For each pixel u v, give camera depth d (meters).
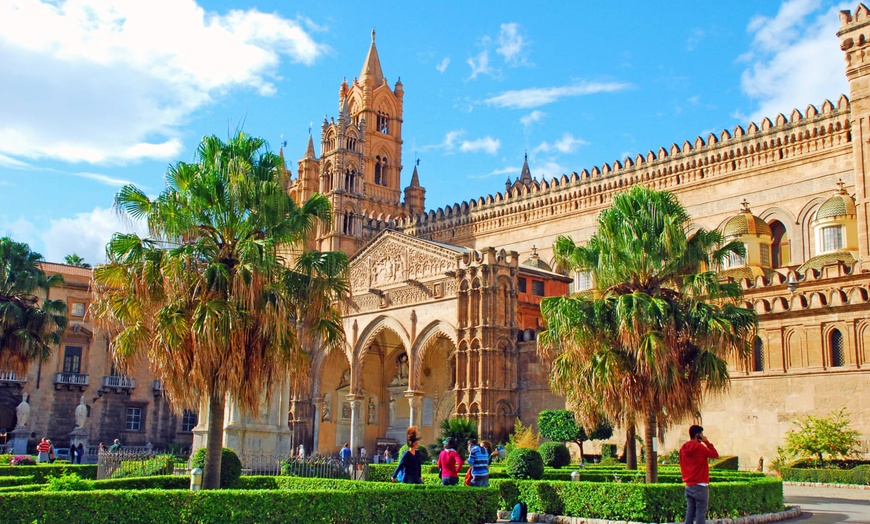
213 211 30.91
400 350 92.81
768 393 56.81
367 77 136.00
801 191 74.81
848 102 72.19
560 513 30.89
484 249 74.31
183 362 28.72
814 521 30.14
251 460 41.03
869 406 51.53
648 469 34.53
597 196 91.25
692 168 83.44
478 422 70.81
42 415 84.62
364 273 88.38
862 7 67.38
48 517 19.48
